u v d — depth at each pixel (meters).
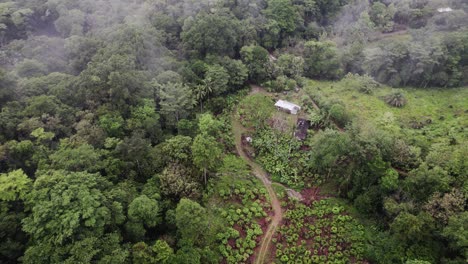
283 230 50.09
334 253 47.19
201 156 50.94
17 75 63.56
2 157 44.78
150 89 64.44
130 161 49.94
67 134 53.84
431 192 45.88
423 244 42.56
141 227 40.66
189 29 84.31
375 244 45.84
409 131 67.56
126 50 67.88
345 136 52.66
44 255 34.44
